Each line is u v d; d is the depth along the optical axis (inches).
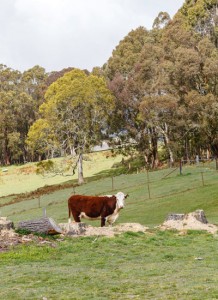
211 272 538.3
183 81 2888.8
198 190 1657.2
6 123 4549.7
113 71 3700.8
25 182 3467.0
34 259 652.1
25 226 794.2
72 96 2967.5
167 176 2249.0
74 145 3127.5
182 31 3038.9
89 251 703.1
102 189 2222.0
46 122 3011.8
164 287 468.1
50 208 1936.5
